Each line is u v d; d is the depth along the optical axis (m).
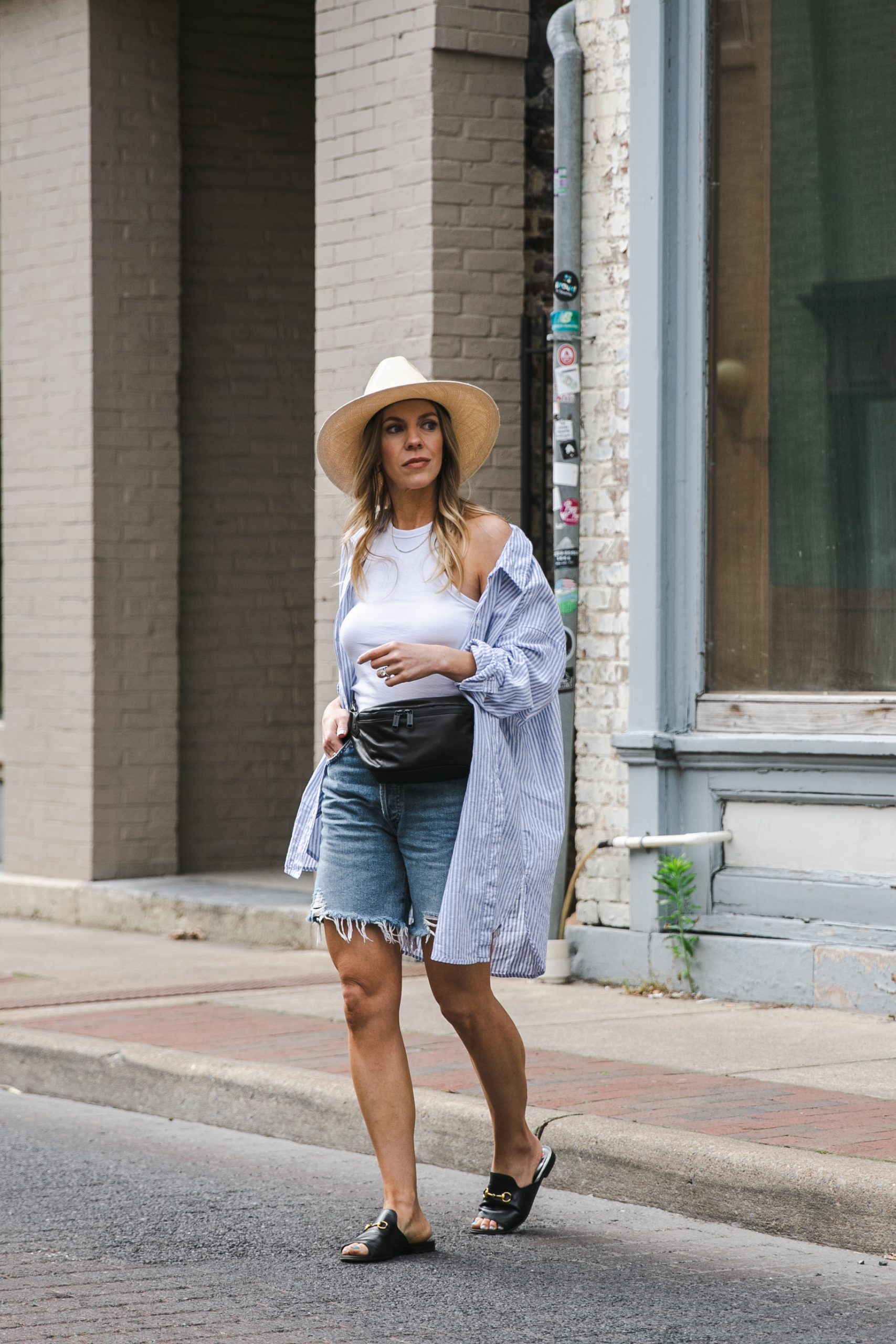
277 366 13.39
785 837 8.91
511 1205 5.81
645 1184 6.11
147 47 12.86
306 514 13.48
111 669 12.76
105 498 12.73
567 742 9.71
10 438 13.32
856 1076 7.08
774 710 8.95
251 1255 5.68
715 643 9.26
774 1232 5.77
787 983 8.73
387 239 10.63
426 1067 7.40
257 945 11.55
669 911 9.26
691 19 9.22
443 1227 5.92
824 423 8.94
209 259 13.19
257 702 13.38
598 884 9.62
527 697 5.41
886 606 8.74
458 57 10.41
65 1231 5.99
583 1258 5.55
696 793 9.19
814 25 8.95
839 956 8.55
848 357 8.88
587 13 9.63
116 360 12.75
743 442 9.17
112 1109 8.00
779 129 9.06
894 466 8.73
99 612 12.70
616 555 9.54
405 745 5.31
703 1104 6.61
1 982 10.12
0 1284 5.40
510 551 5.54
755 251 9.14
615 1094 6.80
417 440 5.48
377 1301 5.16
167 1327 4.96
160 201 12.91
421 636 5.43
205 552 13.20
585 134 9.65
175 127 12.96
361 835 5.46
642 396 9.29
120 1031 8.54
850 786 8.63
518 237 10.62
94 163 12.68
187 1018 8.84
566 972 9.55
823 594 8.95
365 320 10.80
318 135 11.06
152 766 12.92
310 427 13.49
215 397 13.22
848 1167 5.68
